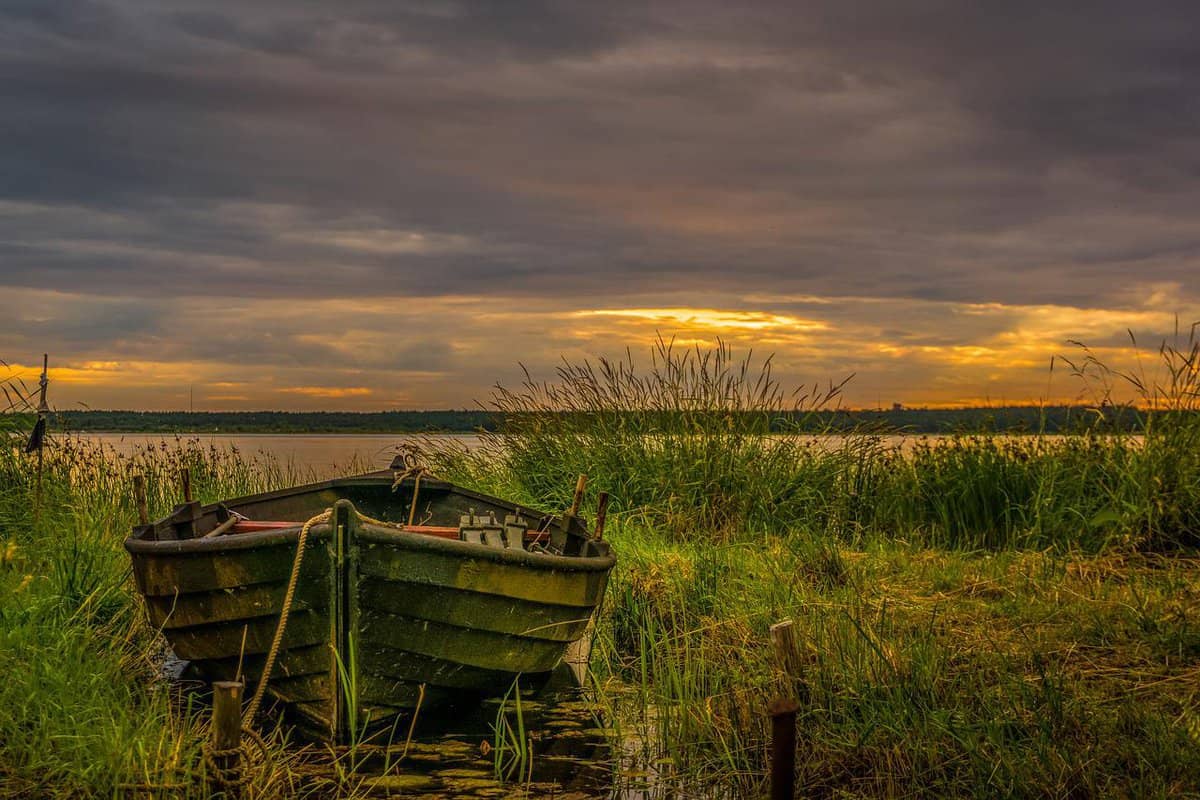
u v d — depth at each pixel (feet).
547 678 24.82
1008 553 34.81
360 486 30.01
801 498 40.50
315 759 20.22
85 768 17.72
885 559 34.58
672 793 18.63
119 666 22.54
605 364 44.55
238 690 16.93
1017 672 22.40
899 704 19.66
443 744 21.29
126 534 33.30
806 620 25.16
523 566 21.86
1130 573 31.17
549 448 43.86
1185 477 35.96
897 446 43.55
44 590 25.20
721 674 22.77
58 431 41.68
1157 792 16.47
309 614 20.43
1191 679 22.02
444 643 21.57
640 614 28.71
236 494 46.47
